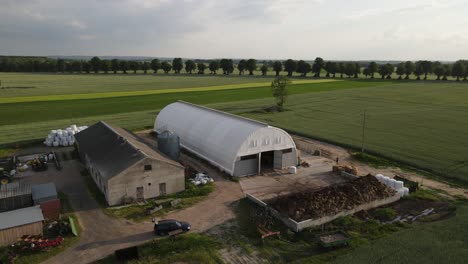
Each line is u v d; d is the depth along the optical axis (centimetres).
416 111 8500
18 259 2364
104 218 2977
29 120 7062
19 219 2611
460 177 3966
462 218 2902
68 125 6631
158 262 2325
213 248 2512
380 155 4856
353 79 18775
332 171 4225
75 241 2605
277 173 4141
